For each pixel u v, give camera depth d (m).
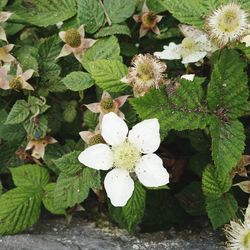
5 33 0.34
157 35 0.33
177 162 0.32
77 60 0.33
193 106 0.27
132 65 0.29
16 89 0.31
